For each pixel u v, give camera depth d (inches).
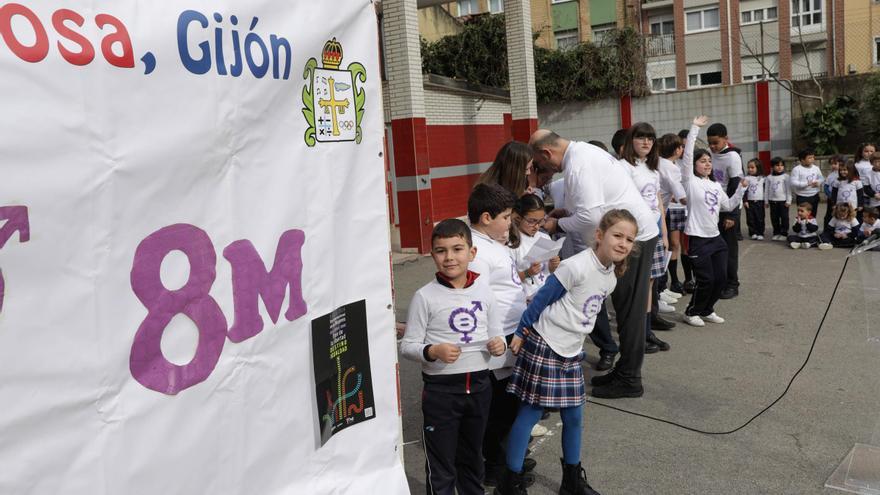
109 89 61.9
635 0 1086.4
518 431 127.1
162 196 66.8
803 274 330.0
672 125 708.0
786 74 1058.7
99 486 61.2
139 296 64.7
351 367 93.7
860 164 408.8
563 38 1123.9
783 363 208.5
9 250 54.5
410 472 146.4
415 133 424.2
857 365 203.5
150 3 66.5
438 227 115.1
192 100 69.8
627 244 124.4
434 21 816.9
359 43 95.3
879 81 623.5
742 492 134.6
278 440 81.2
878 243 131.9
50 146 57.1
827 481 137.3
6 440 54.4
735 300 287.7
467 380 115.6
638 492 135.9
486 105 609.9
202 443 71.3
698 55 1099.3
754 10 1064.8
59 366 58.0
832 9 1022.4
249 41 77.0
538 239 152.2
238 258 75.5
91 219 60.5
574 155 176.6
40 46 56.7
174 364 68.3
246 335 76.6
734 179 290.8
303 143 85.1
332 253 89.9
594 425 169.3
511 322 136.6
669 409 177.2
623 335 182.7
